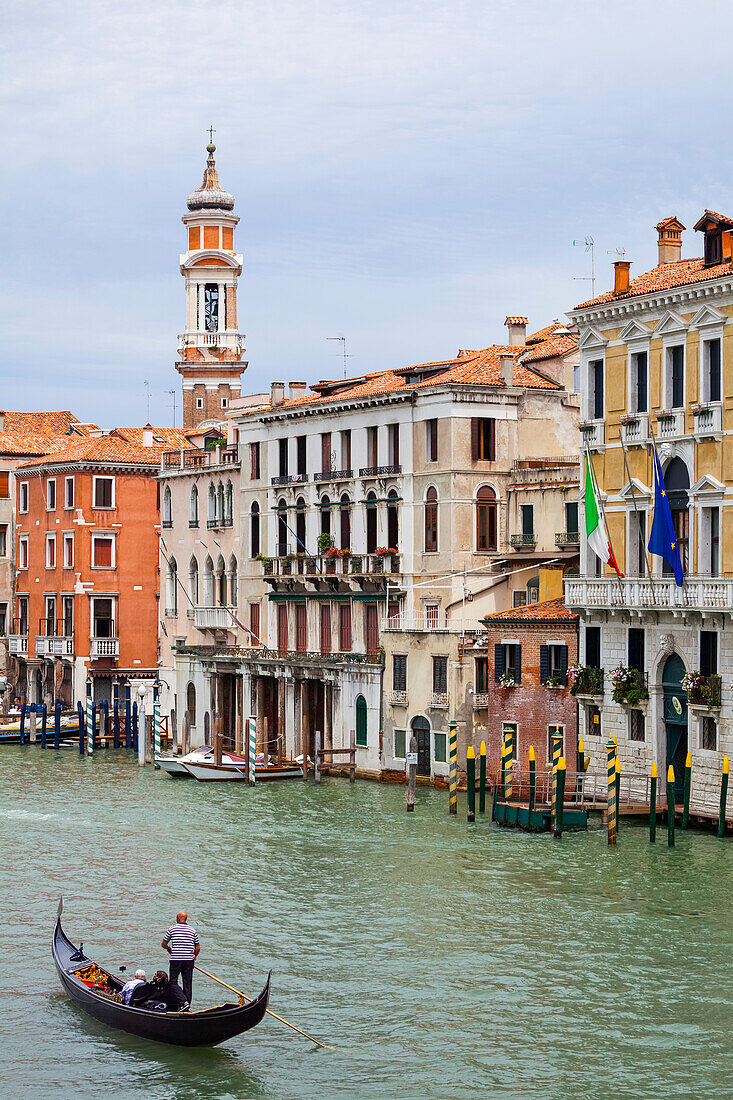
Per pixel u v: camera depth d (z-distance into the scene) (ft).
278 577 266.98
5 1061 110.32
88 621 329.93
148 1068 108.99
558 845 172.86
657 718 187.21
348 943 135.54
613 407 195.52
